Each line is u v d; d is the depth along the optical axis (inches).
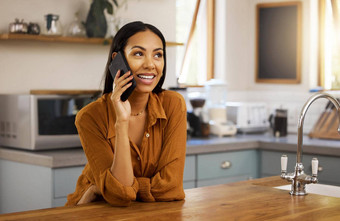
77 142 127.8
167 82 165.2
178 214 64.2
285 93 178.5
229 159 147.9
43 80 140.3
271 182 89.3
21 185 123.7
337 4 170.7
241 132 171.9
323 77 173.0
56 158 114.0
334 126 157.0
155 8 161.3
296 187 77.5
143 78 70.3
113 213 64.6
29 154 120.1
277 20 181.8
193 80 183.3
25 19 136.6
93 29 138.5
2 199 130.3
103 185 69.0
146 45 69.8
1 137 131.6
